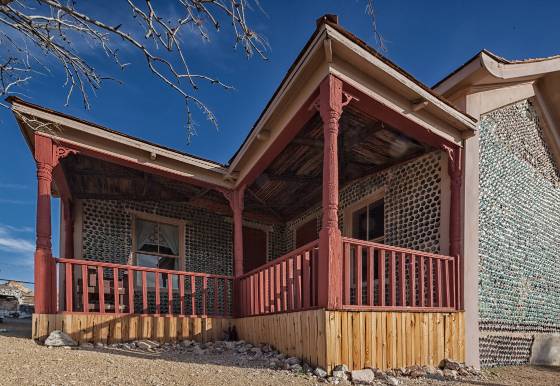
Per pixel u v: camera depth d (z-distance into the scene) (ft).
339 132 19.67
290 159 22.89
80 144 20.29
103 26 8.04
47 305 18.12
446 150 18.70
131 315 19.98
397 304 20.48
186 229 30.89
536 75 23.08
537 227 24.30
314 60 14.90
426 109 17.24
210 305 30.68
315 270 15.90
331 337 13.44
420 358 15.67
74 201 26.91
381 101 15.78
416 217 20.53
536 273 23.26
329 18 13.66
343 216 26.13
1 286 48.55
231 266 32.45
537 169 25.71
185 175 24.08
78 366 12.71
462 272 17.92
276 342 17.39
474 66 19.35
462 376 15.53
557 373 18.54
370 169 23.58
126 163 22.22
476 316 17.97
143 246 29.01
